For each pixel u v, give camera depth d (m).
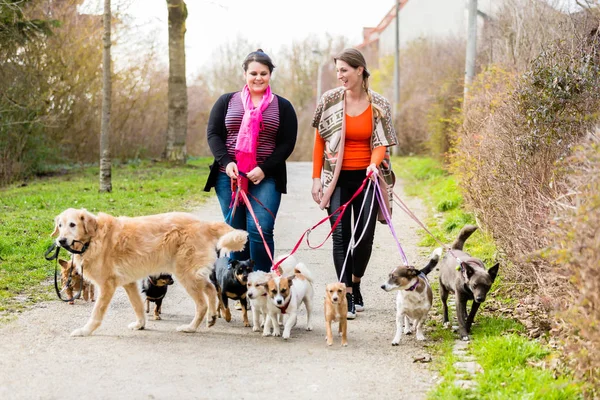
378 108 6.65
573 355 4.51
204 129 33.97
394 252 9.66
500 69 10.84
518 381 4.71
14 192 15.38
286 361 5.41
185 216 6.34
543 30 11.49
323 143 7.03
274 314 6.06
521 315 6.24
